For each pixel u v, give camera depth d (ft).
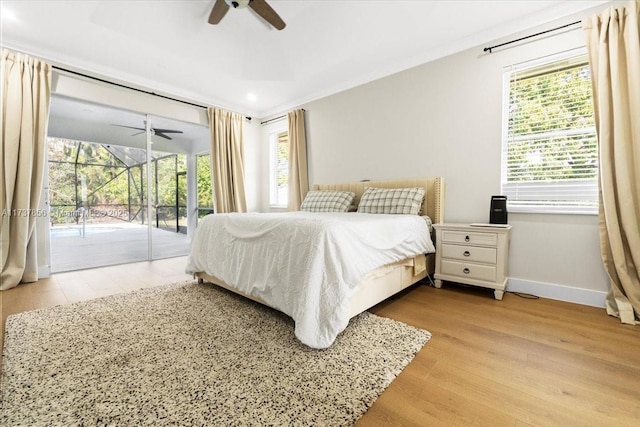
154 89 12.03
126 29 8.34
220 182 14.08
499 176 8.35
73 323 5.90
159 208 15.64
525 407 3.53
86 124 12.98
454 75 9.12
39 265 9.46
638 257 6.07
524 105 8.08
